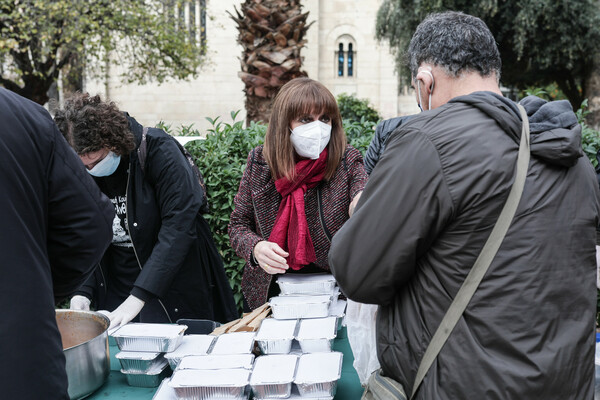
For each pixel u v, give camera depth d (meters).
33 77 13.44
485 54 1.24
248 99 6.91
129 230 2.09
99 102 1.90
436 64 1.26
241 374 1.35
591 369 1.14
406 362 1.17
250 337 1.59
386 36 11.77
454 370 1.08
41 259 1.15
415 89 1.36
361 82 21.98
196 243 2.28
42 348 1.11
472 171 1.09
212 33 20.41
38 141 1.16
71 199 1.21
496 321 1.07
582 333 1.10
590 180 1.19
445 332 1.10
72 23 12.05
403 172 1.14
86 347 1.42
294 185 1.92
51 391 1.13
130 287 2.24
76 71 15.80
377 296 1.19
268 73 6.67
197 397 1.31
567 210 1.12
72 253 1.26
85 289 2.21
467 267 1.10
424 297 1.15
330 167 1.93
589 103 10.27
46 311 1.13
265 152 1.95
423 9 9.97
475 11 9.64
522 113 1.17
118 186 2.09
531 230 1.09
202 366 1.40
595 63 10.08
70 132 1.80
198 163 3.38
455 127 1.13
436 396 1.09
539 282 1.07
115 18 12.92
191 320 1.79
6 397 1.05
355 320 1.45
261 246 1.82
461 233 1.10
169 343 1.52
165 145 2.06
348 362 1.62
